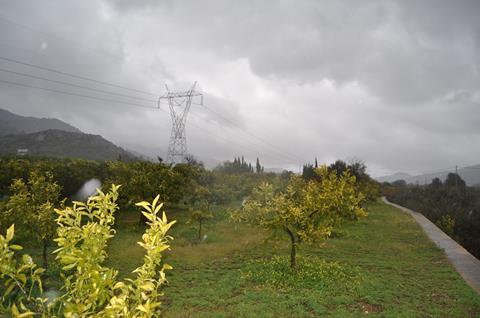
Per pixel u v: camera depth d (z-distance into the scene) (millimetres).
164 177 26922
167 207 33812
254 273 13695
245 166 104250
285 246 19078
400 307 10281
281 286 12188
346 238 21688
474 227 35656
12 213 12953
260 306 10102
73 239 3344
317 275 13281
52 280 11758
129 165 30828
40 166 26922
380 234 23188
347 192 14797
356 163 45719
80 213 3494
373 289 11820
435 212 40062
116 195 3645
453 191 61469
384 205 46844
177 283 12430
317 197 14375
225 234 22953
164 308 10016
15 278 3027
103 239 3389
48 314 3225
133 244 18938
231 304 10461
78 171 30109
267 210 14797
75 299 3207
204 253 17203
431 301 10922
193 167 36656
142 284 3098
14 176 25219
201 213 22297
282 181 40969
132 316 2996
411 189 69500
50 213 12828
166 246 3180
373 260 16188
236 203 40438
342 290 11734
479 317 9773
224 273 13922
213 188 41000
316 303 10352
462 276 13836
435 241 21094
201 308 10148
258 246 19125
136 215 29438
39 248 16875
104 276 3211
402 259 16562
